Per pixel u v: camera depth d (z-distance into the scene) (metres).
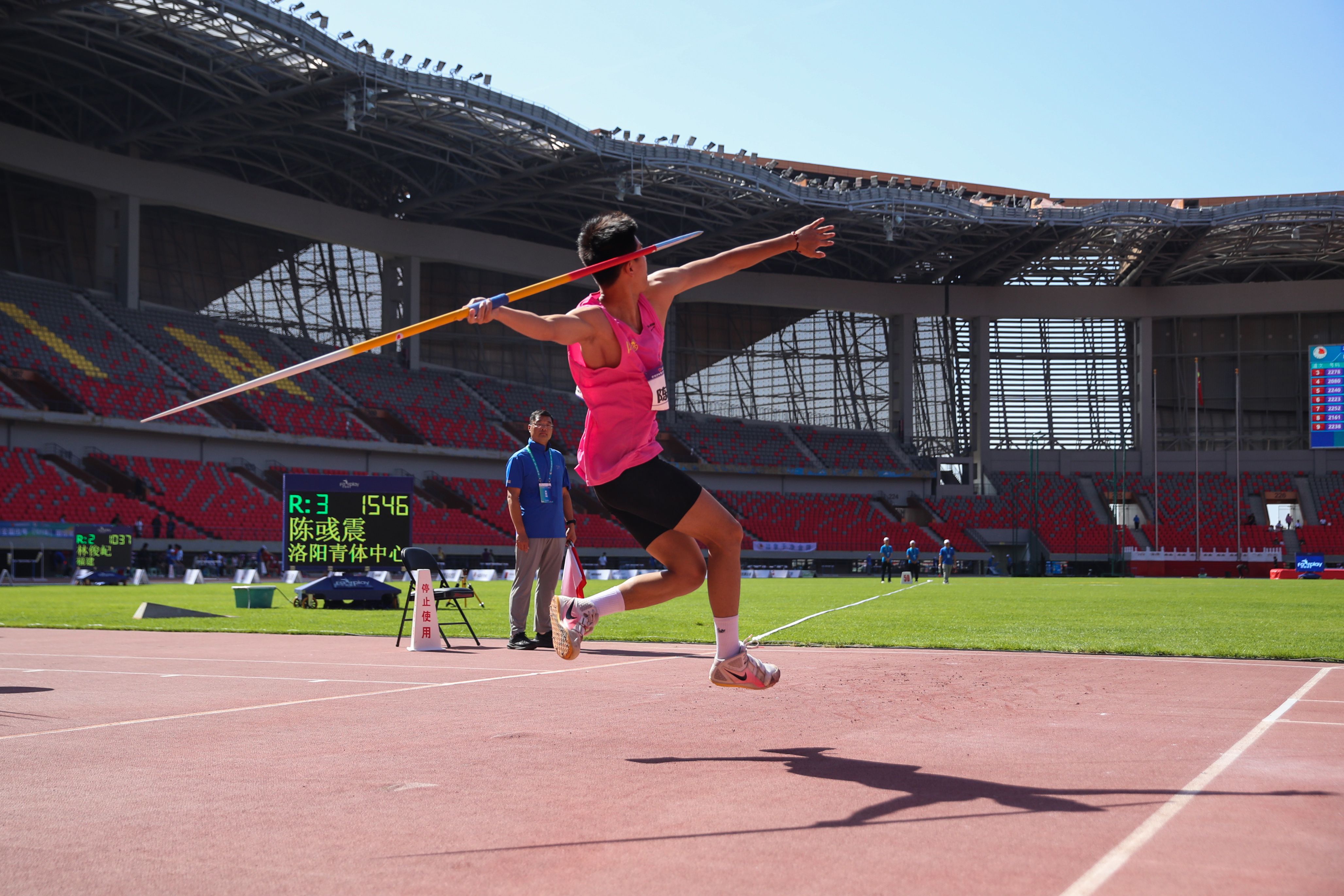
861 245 54.50
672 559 3.62
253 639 9.60
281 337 47.28
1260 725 4.05
